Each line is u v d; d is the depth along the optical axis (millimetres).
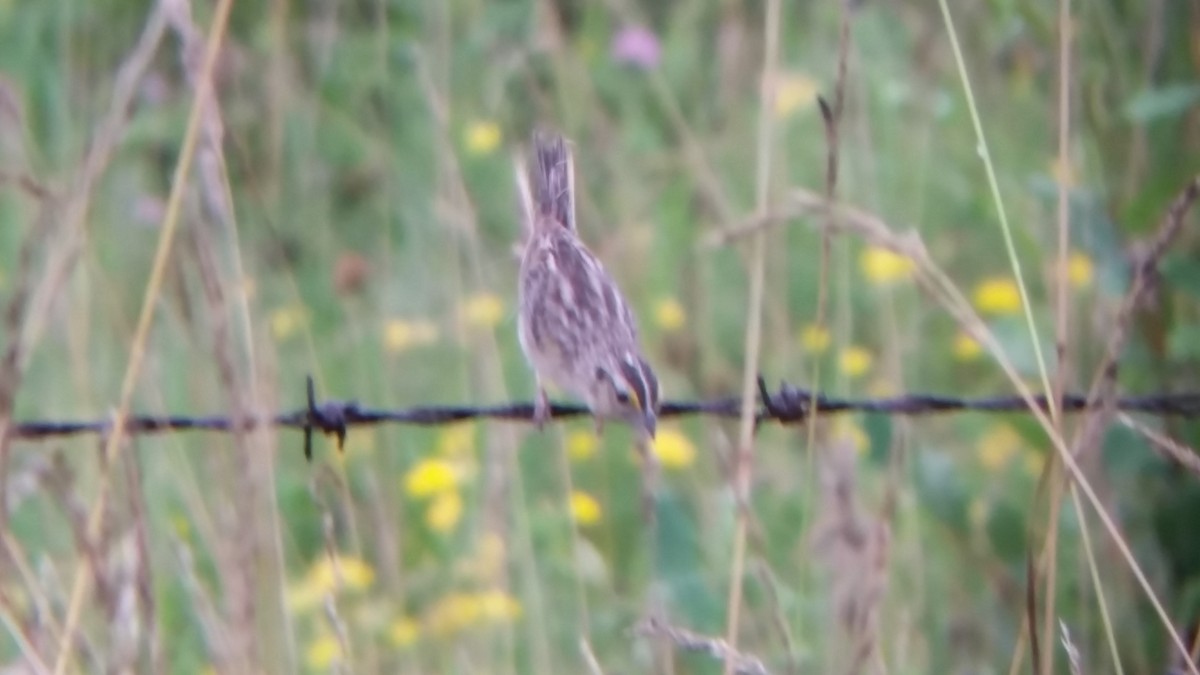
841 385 11695
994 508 10734
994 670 10750
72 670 8492
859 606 8734
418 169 16016
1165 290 10633
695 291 14500
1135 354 10586
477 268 12219
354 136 16125
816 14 17125
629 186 14883
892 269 12641
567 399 13609
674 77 16781
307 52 17812
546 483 12797
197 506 10117
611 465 12727
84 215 8242
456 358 13070
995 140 13805
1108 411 8508
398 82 17031
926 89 14828
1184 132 10664
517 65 16406
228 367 8367
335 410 9438
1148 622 10516
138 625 8758
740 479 8812
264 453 8977
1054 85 11195
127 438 8453
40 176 13719
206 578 11195
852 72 14414
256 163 16609
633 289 14164
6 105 12281
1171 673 8742
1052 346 11031
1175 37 10734
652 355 13633
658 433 12641
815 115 15656
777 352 13195
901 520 11117
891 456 10500
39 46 16719
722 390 13195
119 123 8164
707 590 10352
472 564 11602
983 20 14023
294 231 15625
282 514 12086
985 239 14156
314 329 14617
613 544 12195
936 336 13664
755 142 15219
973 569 11180
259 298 13922
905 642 10266
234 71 16609
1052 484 9180
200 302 12570
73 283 11211
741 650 10516
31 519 11508
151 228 15453
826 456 9766
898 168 14344
